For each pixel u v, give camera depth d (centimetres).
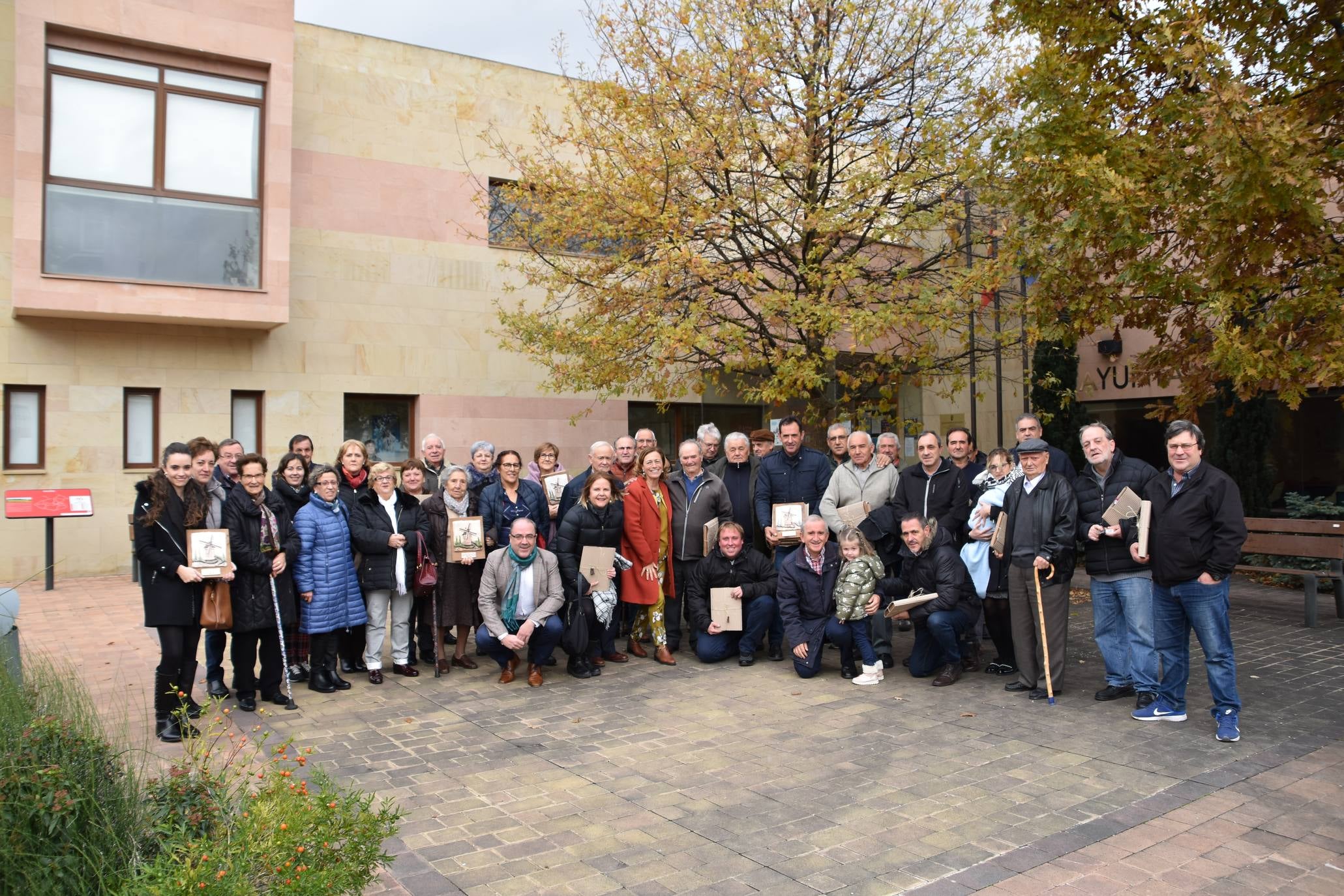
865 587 754
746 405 1856
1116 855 417
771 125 1095
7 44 1174
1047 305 872
